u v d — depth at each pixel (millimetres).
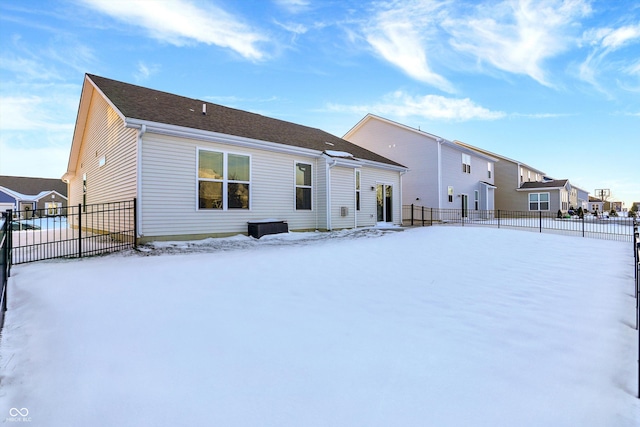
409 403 1813
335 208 11883
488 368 2207
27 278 4363
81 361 2207
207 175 8922
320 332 2766
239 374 2080
